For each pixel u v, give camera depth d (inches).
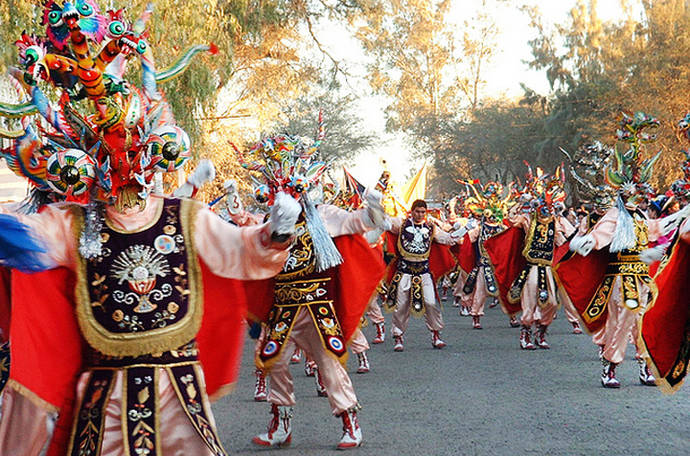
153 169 147.0
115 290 141.7
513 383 339.6
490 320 601.3
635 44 1481.3
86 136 144.6
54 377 141.6
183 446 141.3
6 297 157.9
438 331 457.1
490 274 544.1
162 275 143.9
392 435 255.3
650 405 292.0
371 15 1194.0
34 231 138.2
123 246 143.6
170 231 146.6
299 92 1187.9
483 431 257.3
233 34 932.6
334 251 243.4
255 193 248.2
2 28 462.6
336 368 241.6
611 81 1531.7
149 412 138.9
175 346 142.9
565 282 344.8
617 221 329.1
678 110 1302.9
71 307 143.7
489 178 2222.0
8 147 146.6
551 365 384.2
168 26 580.1
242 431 268.2
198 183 177.3
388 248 457.1
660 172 1294.3
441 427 264.1
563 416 276.4
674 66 1347.2
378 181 340.5
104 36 147.4
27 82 144.0
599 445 237.6
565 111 1792.6
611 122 1465.3
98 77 143.0
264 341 246.2
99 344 140.2
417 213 454.6
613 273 334.6
